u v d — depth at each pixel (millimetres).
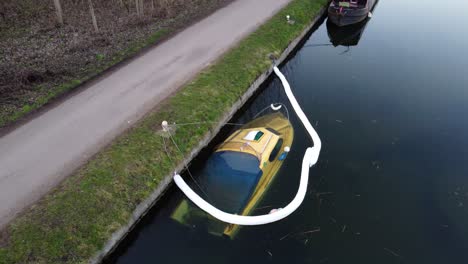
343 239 9008
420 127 13000
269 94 15383
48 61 15234
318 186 10539
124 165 9836
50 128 11172
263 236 9070
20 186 9172
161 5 20312
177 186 10547
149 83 13367
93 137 10750
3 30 18219
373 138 12453
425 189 10336
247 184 9844
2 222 8242
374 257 8578
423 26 22234
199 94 12750
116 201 9148
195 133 11547
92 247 8305
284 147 11539
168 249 9078
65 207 8633
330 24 22797
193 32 17453
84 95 12797
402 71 17078
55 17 19562
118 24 18844
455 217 9500
